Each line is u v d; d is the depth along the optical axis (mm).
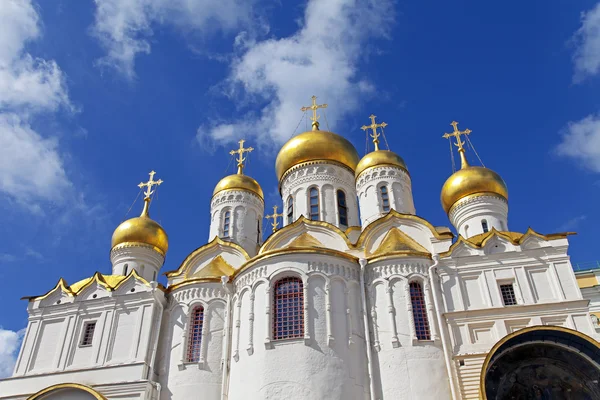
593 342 24484
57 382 33594
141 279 36750
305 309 30031
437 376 28438
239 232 45000
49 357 35406
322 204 42625
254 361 29406
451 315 30328
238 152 51469
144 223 45938
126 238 45094
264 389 28203
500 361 25641
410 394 28000
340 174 44656
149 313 35031
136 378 32344
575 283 30391
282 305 30812
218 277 35281
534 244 32312
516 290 30875
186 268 38188
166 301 36281
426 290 31094
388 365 29078
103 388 32281
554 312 29578
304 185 43812
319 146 44812
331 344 29141
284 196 45812
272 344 29312
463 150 45938
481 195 42000
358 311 31250
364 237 34719
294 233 35594
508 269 31594
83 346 35188
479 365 28359
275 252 32031
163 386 32750
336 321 30156
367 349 29828
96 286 37625
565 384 24969
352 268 32438
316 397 27578
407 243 33719
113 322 35438
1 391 34312
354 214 44000
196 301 34844
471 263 32062
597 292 45469
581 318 29172
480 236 35219
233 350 31328
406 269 31672
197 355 33250
